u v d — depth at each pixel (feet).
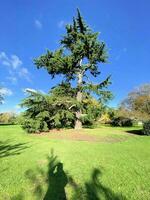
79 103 87.20
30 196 19.30
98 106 89.10
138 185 22.11
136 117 96.32
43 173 26.22
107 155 37.14
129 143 55.06
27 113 81.25
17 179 23.94
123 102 107.55
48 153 38.81
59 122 81.82
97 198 18.83
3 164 30.66
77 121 91.81
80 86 88.53
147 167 29.12
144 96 98.07
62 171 27.07
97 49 87.20
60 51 86.84
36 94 78.28
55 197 19.04
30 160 33.12
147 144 53.16
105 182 22.95
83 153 38.81
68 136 67.72
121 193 19.99
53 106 85.66
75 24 89.86
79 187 21.43
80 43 84.64
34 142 54.75
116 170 27.58
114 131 88.79
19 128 100.32
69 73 93.56
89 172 26.66
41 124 79.82
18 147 46.80
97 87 86.33
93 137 66.13
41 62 87.81
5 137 66.85
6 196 19.35
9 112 201.46
